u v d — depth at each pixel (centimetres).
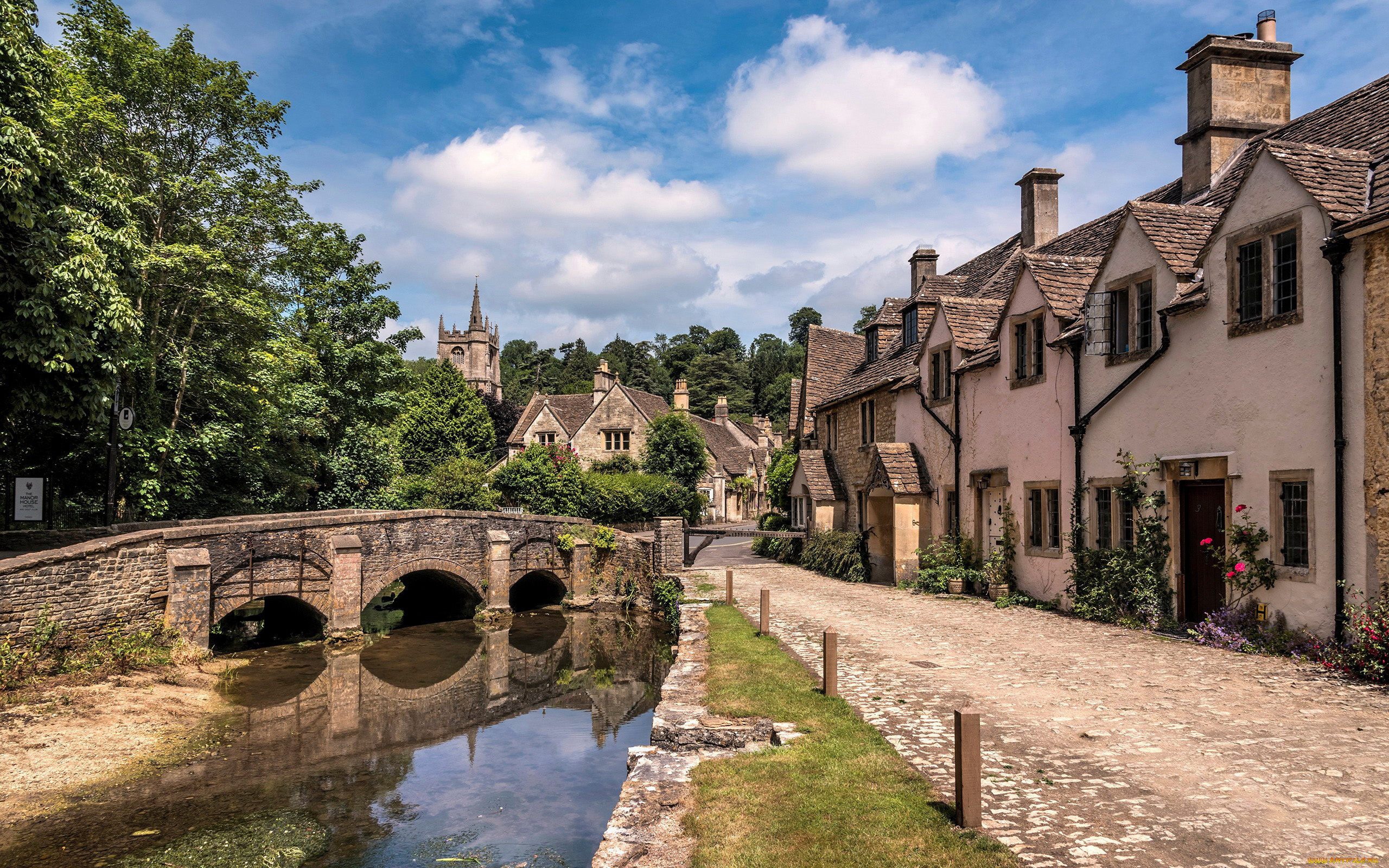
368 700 1477
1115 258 1403
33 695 1243
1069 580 1505
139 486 1939
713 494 6297
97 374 1508
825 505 2642
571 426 6072
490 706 1451
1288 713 772
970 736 533
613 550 2752
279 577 1891
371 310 3108
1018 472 1697
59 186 1480
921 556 2081
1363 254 944
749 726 775
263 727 1269
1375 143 1119
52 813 884
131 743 1132
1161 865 471
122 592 1511
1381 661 881
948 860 482
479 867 754
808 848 508
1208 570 1209
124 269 1620
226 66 2170
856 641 1234
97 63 1997
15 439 1919
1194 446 1209
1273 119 1582
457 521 2367
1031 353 1667
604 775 1052
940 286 2577
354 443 3073
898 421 2289
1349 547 955
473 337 8638
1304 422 1018
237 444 2341
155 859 768
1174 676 937
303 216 2509
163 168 2044
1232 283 1139
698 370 10206
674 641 1839
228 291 2116
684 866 503
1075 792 591
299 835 832
